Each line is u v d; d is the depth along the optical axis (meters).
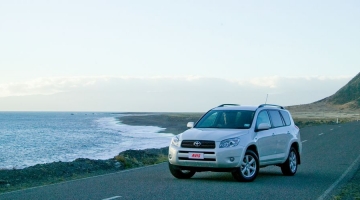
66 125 100.44
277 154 13.27
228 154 11.60
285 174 13.76
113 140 46.59
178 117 137.62
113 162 18.27
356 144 26.36
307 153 21.06
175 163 12.04
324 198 9.62
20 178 14.22
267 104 14.00
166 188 10.92
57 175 15.23
